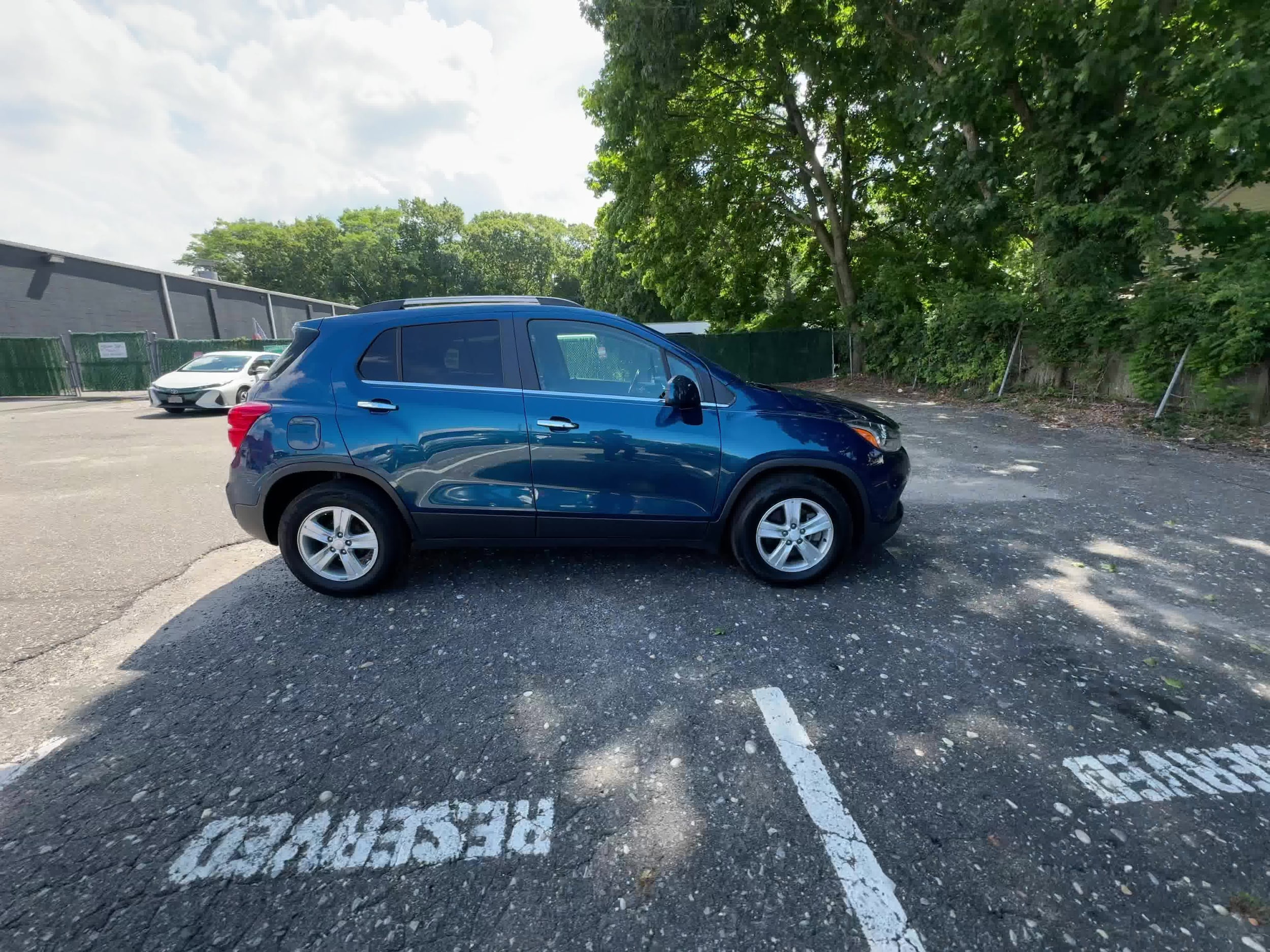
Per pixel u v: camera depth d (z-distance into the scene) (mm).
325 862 1909
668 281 20812
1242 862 1885
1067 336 10711
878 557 4348
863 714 2617
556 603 3689
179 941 1656
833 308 19172
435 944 1655
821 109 15883
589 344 3734
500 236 78500
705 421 3689
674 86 13703
